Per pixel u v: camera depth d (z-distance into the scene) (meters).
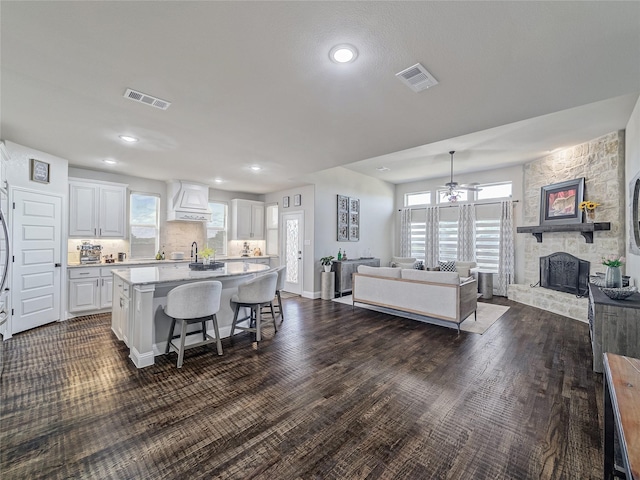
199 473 1.61
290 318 4.76
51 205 4.12
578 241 5.10
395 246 8.79
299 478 1.58
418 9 1.47
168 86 2.22
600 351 2.85
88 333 3.80
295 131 3.14
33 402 2.27
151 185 5.79
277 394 2.43
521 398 2.39
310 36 1.67
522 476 1.60
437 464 1.68
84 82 2.16
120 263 4.92
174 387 2.52
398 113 2.67
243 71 2.02
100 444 1.82
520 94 2.31
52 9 1.45
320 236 6.51
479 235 7.12
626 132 4.14
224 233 7.07
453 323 4.41
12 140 3.52
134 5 1.43
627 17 1.49
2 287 2.80
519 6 1.44
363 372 2.84
